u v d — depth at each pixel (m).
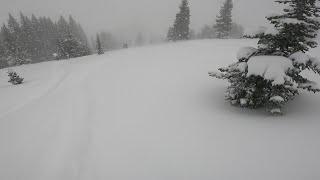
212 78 14.39
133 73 17.39
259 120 8.55
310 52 20.86
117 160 6.89
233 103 9.72
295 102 10.13
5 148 8.51
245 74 8.86
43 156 7.70
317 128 7.57
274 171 5.74
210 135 7.72
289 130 7.58
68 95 13.93
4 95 17.66
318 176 5.45
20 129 9.97
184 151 6.99
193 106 10.43
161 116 9.62
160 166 6.43
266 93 8.88
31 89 18.38
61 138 8.70
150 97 12.04
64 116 10.77
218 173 5.91
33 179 6.65
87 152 7.50
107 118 9.89
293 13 8.19
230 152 6.69
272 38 8.66
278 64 8.09
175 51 27.91
